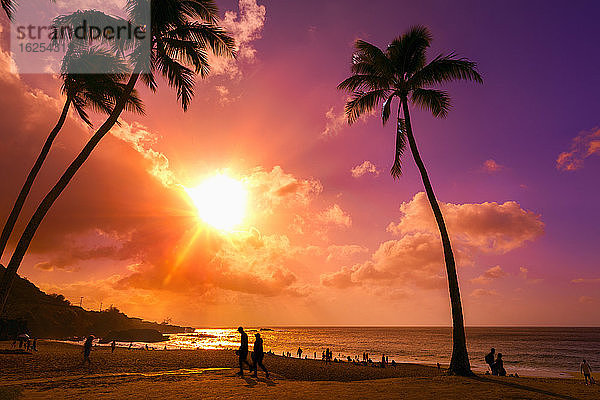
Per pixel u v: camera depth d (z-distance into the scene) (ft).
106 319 552.82
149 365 87.97
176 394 31.94
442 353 333.62
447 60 56.80
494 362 60.39
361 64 61.46
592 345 458.50
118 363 91.35
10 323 194.08
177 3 46.80
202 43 49.39
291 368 127.95
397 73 60.13
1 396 28.91
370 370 145.79
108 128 41.96
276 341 547.08
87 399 29.50
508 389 35.76
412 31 59.36
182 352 150.82
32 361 89.10
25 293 432.25
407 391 34.35
